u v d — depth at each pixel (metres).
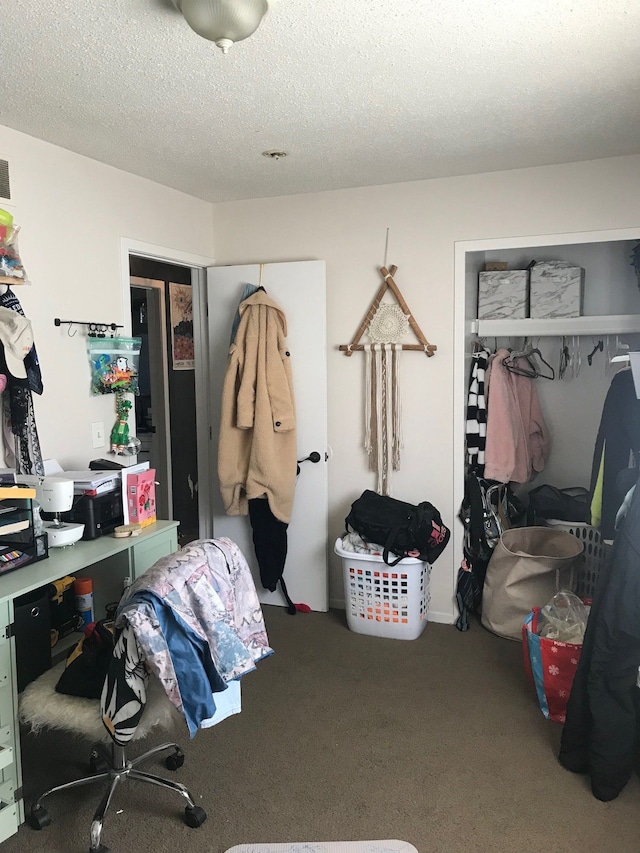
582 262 3.94
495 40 1.94
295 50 1.99
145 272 4.66
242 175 3.38
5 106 2.40
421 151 3.04
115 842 2.04
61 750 2.53
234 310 3.87
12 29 1.84
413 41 1.94
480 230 3.46
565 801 2.21
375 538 3.41
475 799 2.23
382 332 3.65
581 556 3.54
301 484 3.80
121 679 1.81
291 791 2.27
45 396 2.83
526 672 3.01
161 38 1.90
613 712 2.19
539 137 2.86
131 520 2.75
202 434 4.13
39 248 2.78
